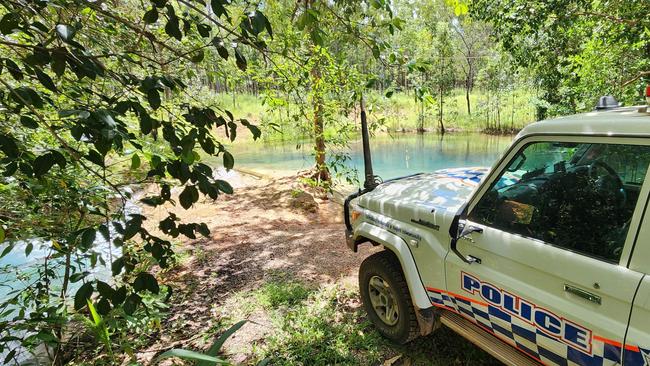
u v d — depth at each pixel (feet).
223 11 4.40
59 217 8.49
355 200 10.99
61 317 7.13
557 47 21.16
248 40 5.36
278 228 20.52
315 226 20.90
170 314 11.51
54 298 8.97
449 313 7.59
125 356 9.46
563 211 5.60
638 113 5.29
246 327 10.61
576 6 17.40
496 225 6.40
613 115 5.41
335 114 21.47
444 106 81.76
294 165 43.57
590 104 18.61
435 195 8.63
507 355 6.30
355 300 11.72
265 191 29.66
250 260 15.74
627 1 15.42
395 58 8.37
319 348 9.41
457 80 87.15
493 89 74.13
